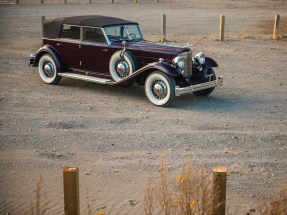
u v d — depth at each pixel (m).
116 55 20.30
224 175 7.92
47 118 17.48
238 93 21.94
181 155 13.98
